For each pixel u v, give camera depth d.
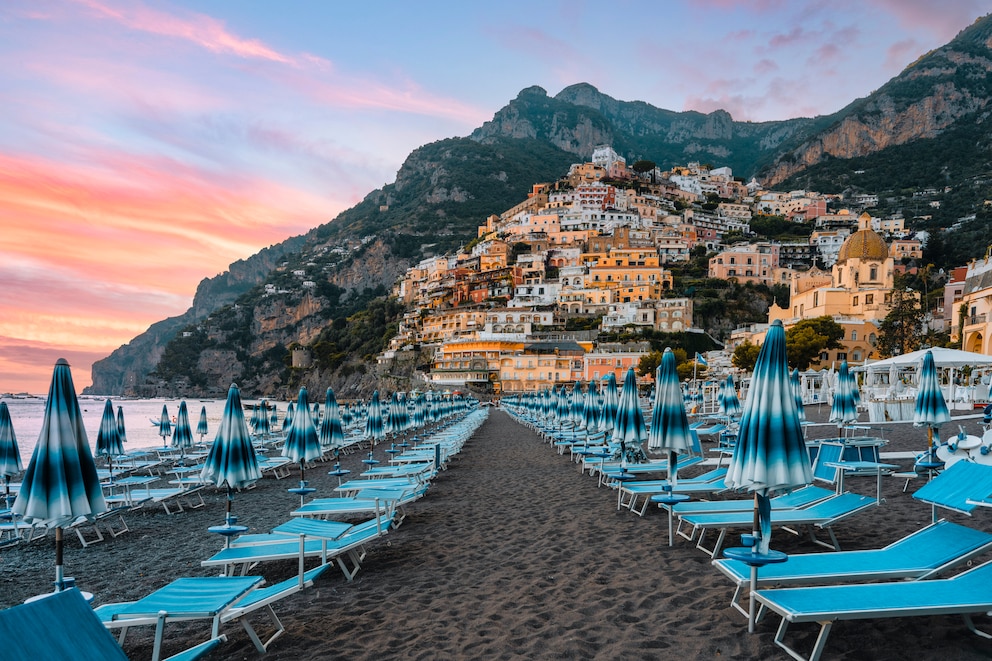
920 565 5.11
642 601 5.96
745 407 5.13
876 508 9.34
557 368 97.50
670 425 8.60
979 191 155.00
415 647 5.20
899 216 148.25
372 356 141.75
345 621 5.91
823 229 148.00
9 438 11.98
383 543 9.09
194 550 9.81
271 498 14.88
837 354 72.88
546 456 20.77
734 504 8.13
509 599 6.29
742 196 194.00
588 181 172.88
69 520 5.02
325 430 16.64
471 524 10.14
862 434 20.02
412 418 30.11
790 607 4.34
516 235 153.38
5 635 2.72
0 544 9.93
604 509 10.71
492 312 115.94
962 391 30.72
